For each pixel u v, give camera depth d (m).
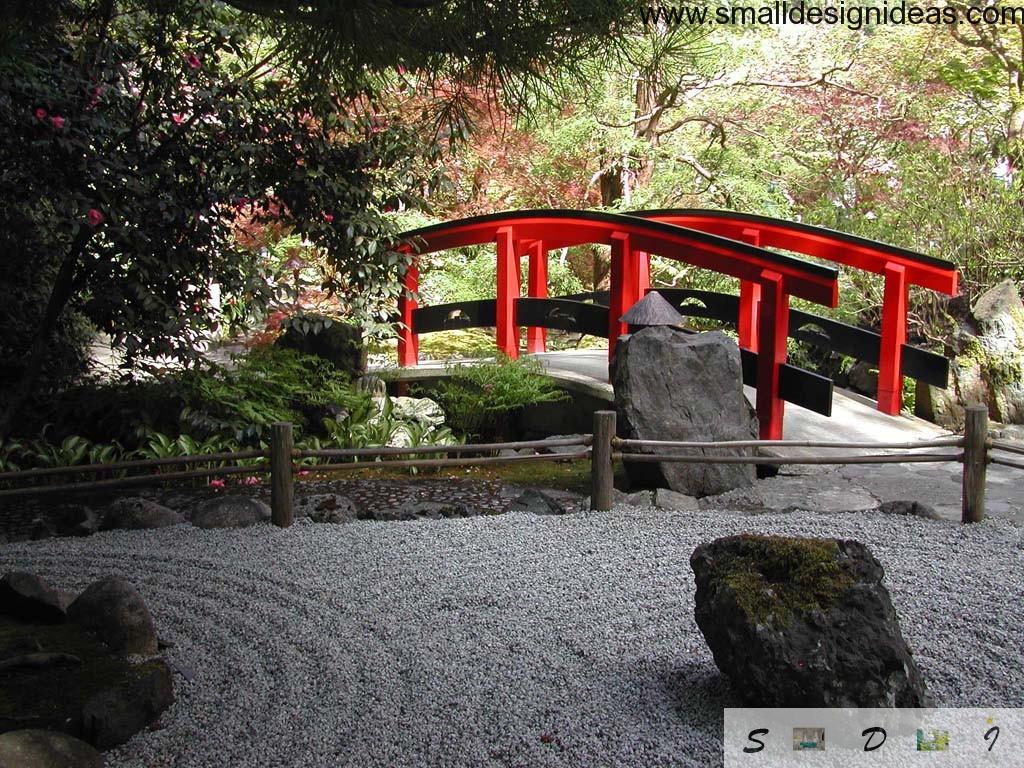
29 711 2.44
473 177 11.16
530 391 6.76
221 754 2.42
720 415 5.01
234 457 4.61
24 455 5.61
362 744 2.45
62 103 5.17
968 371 6.84
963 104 10.86
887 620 2.39
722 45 9.33
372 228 6.32
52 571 3.92
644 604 3.41
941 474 5.27
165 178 5.71
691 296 7.70
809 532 4.24
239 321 6.47
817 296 5.36
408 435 6.42
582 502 4.86
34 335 6.62
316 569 3.87
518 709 2.62
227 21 5.67
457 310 7.91
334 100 5.56
